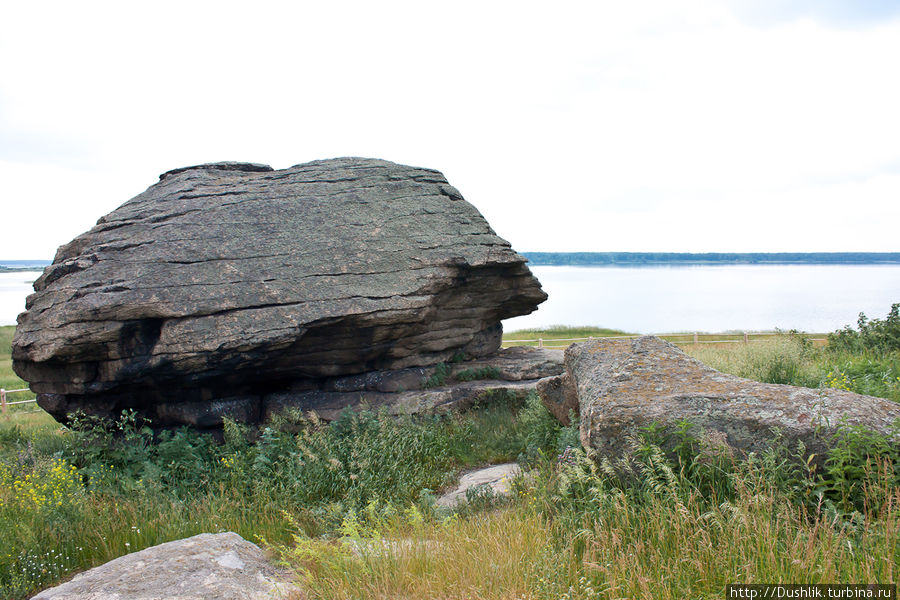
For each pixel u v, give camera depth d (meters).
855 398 5.37
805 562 3.96
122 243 10.76
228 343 9.92
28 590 6.23
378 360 11.82
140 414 10.81
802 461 5.04
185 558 5.63
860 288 103.25
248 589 5.20
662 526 4.67
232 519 7.60
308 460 8.76
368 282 10.91
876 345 14.82
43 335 9.86
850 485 4.79
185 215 11.35
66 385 10.38
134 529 7.23
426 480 8.70
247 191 12.05
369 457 8.73
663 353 6.85
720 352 16.72
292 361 10.96
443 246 11.76
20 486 7.77
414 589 4.73
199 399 10.91
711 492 5.14
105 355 9.94
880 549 4.00
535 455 8.74
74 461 9.59
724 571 4.12
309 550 5.39
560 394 8.82
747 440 5.32
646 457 5.45
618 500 5.19
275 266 10.73
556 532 5.27
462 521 6.45
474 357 13.45
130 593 5.03
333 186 12.39
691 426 5.47
